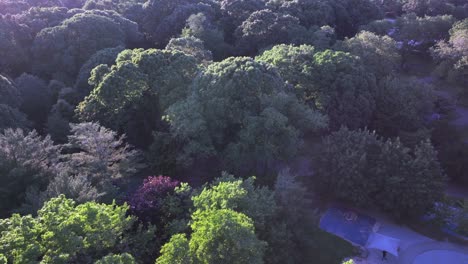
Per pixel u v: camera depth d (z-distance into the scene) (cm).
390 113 6431
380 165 4978
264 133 4634
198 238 2880
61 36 6956
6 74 6756
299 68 5947
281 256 3788
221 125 4803
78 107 5366
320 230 4891
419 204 4881
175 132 4688
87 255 2886
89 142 4244
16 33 7219
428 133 6153
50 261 2514
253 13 8050
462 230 5016
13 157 4041
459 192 5856
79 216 2734
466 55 7669
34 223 2723
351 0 10175
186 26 7900
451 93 8050
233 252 2850
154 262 3478
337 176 5006
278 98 4822
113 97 4931
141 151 5081
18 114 5256
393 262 4575
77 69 6944
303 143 5238
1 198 3947
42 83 6309
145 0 9756
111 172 4284
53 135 5244
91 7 8912
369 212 5319
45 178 4078
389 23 9538
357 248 4709
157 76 5197
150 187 3938
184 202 3753
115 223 2959
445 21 9475
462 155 5981
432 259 4678
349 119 5847
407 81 7462
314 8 9100
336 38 9050
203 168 5025
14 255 2516
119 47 6562
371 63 7162
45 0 9112
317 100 5788
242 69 4862
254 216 3534
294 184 4203
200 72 5175
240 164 4703
